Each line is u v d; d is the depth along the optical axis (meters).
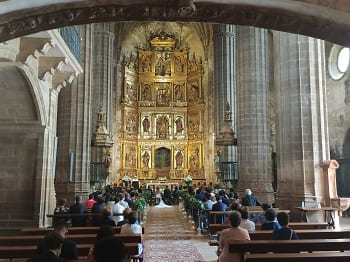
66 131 20.61
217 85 35.34
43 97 14.21
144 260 10.76
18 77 12.45
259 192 21.36
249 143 21.98
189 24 43.75
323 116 14.90
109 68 34.75
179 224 19.86
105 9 6.94
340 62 27.83
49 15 6.89
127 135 42.06
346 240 6.73
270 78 35.53
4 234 13.84
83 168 20.75
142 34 45.06
